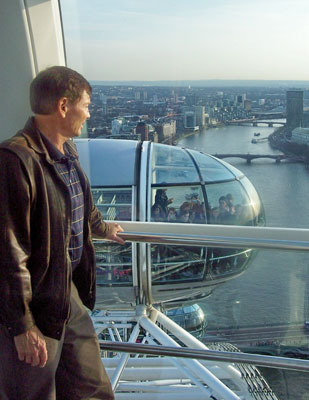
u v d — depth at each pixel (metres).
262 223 3.18
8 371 1.87
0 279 1.71
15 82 2.86
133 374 3.02
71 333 2.11
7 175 1.71
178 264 3.30
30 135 1.83
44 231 1.79
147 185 3.73
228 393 2.86
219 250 3.22
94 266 2.19
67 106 1.88
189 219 3.60
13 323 1.72
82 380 2.15
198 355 2.57
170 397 2.99
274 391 2.78
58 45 2.94
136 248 3.50
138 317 3.43
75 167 2.04
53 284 1.85
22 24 2.78
